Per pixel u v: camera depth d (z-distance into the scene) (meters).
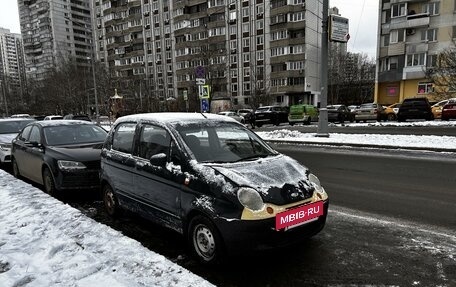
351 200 6.28
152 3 76.44
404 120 25.56
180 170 4.05
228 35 63.75
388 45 43.97
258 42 60.31
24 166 8.18
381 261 3.79
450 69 22.14
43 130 7.80
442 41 40.59
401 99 43.69
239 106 59.66
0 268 3.55
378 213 5.47
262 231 3.44
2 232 4.55
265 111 30.12
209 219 3.64
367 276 3.47
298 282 3.41
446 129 18.42
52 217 5.06
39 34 94.94
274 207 3.53
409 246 4.16
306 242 4.36
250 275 3.57
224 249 3.59
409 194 6.57
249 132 5.05
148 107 37.22
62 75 53.75
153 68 78.19
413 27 41.69
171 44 74.25
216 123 4.86
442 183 7.38
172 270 3.34
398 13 42.44
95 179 6.59
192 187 3.83
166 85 74.19
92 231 4.46
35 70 97.44
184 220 3.97
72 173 6.43
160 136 4.60
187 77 68.94
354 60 73.38
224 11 63.75
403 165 9.62
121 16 83.19
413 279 3.39
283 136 18.09
